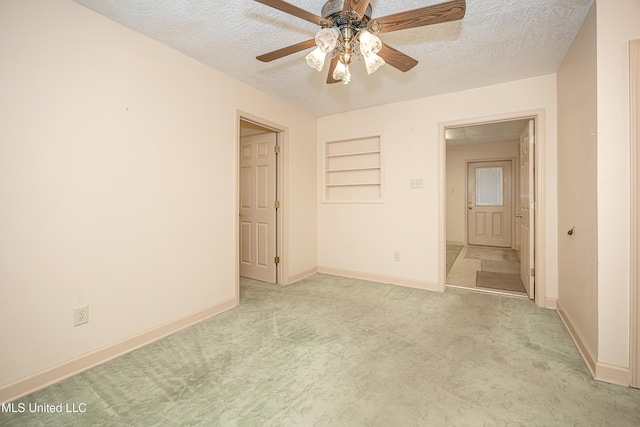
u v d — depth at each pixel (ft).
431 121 10.85
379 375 5.58
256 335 7.30
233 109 9.23
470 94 10.13
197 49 7.54
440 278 10.75
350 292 10.72
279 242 11.82
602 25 5.41
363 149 12.66
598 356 5.47
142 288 6.86
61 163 5.51
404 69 6.31
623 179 5.32
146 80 6.90
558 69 8.60
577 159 6.82
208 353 6.43
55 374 5.42
